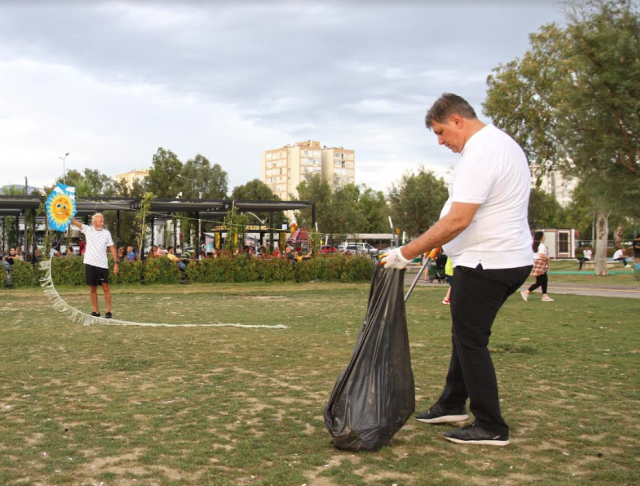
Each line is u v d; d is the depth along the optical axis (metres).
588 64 15.12
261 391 4.86
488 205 3.52
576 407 4.42
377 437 3.41
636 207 14.97
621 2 15.17
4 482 2.85
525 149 31.31
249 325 9.32
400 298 3.70
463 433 3.58
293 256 23.03
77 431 3.71
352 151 143.50
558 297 15.41
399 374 3.61
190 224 32.50
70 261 18.78
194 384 5.11
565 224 73.50
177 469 3.06
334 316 10.83
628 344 7.57
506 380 5.37
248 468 3.09
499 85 31.12
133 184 57.72
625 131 14.72
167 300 14.41
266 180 145.25
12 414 4.12
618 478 2.99
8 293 16.17
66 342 7.47
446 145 3.79
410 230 43.59
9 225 33.66
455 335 3.67
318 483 2.90
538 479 2.98
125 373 5.58
